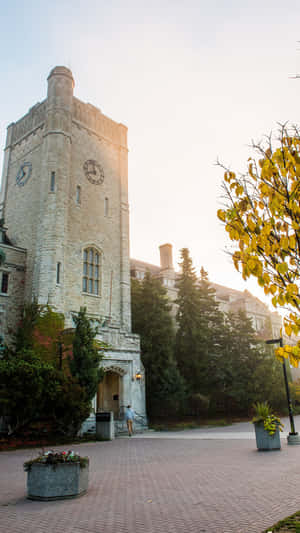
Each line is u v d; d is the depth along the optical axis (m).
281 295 4.52
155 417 30.98
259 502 6.73
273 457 11.67
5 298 27.20
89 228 31.47
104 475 10.20
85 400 20.48
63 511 6.78
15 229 31.58
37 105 33.66
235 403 34.84
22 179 32.72
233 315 39.28
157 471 10.49
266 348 39.75
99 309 30.30
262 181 4.84
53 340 25.17
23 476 10.41
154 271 52.44
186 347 33.16
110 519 6.21
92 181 33.03
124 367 26.92
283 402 35.97
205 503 6.90
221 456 12.63
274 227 4.66
